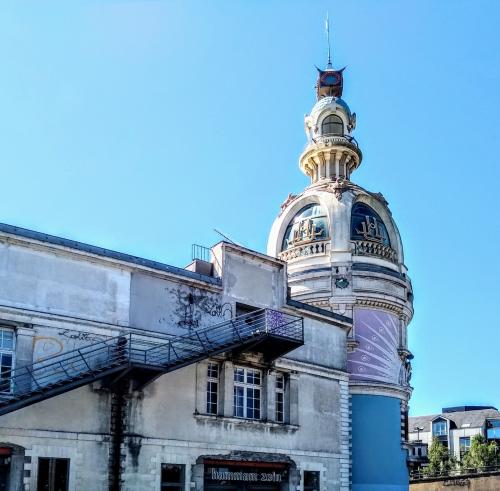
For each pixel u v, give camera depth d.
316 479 36.25
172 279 32.50
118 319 30.22
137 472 29.05
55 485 27.00
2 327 27.27
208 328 32.56
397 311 48.53
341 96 59.12
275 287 37.19
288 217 52.72
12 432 26.20
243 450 33.03
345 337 40.53
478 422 113.62
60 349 28.22
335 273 47.81
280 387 36.09
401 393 46.56
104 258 30.16
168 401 30.78
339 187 50.75
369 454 43.62
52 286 28.66
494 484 52.09
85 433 28.00
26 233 28.27
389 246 50.62
